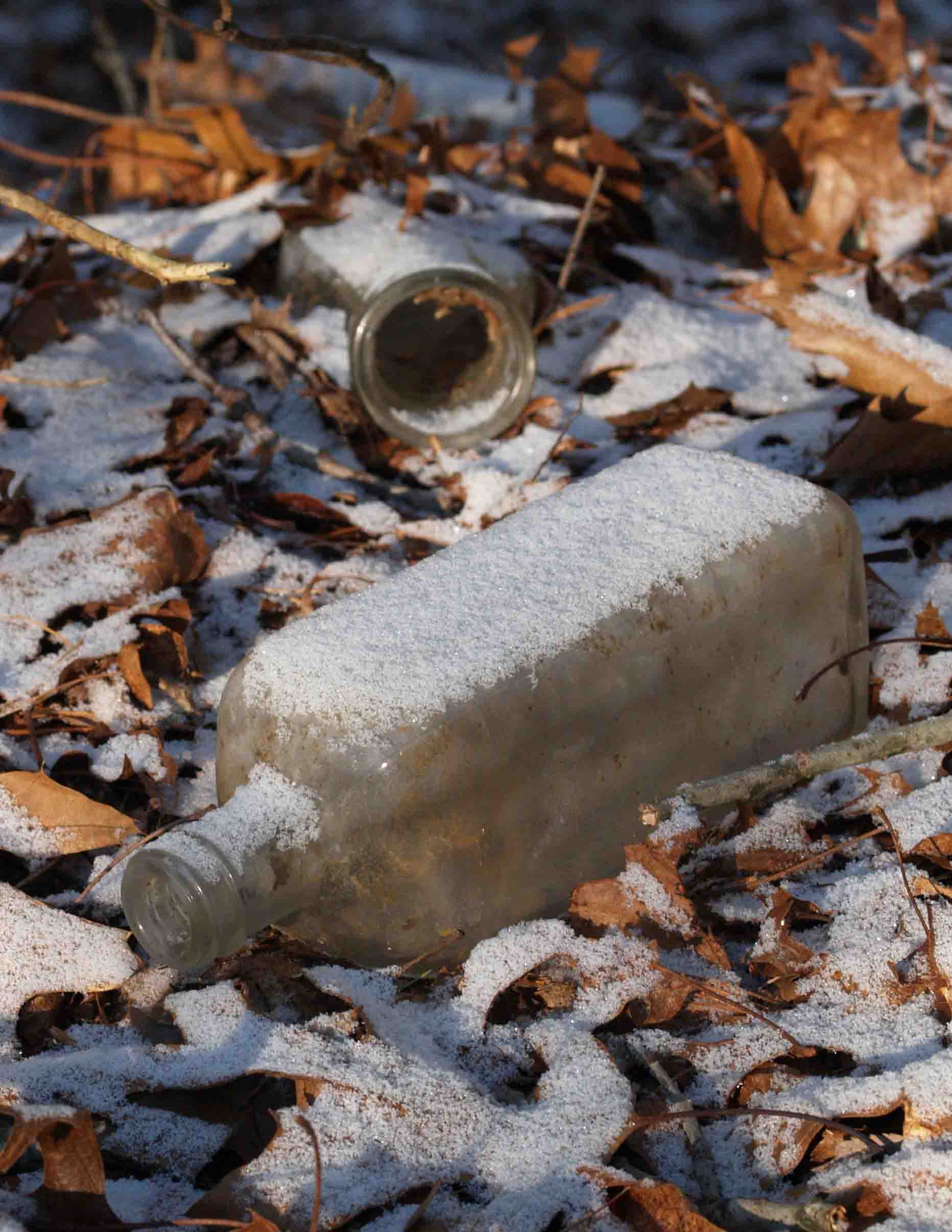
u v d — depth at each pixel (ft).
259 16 14.08
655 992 3.66
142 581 4.06
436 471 4.33
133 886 3.64
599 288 4.74
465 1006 3.66
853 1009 3.65
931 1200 3.49
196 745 3.93
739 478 3.88
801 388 4.44
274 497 4.24
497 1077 3.62
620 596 3.74
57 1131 3.49
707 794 3.74
